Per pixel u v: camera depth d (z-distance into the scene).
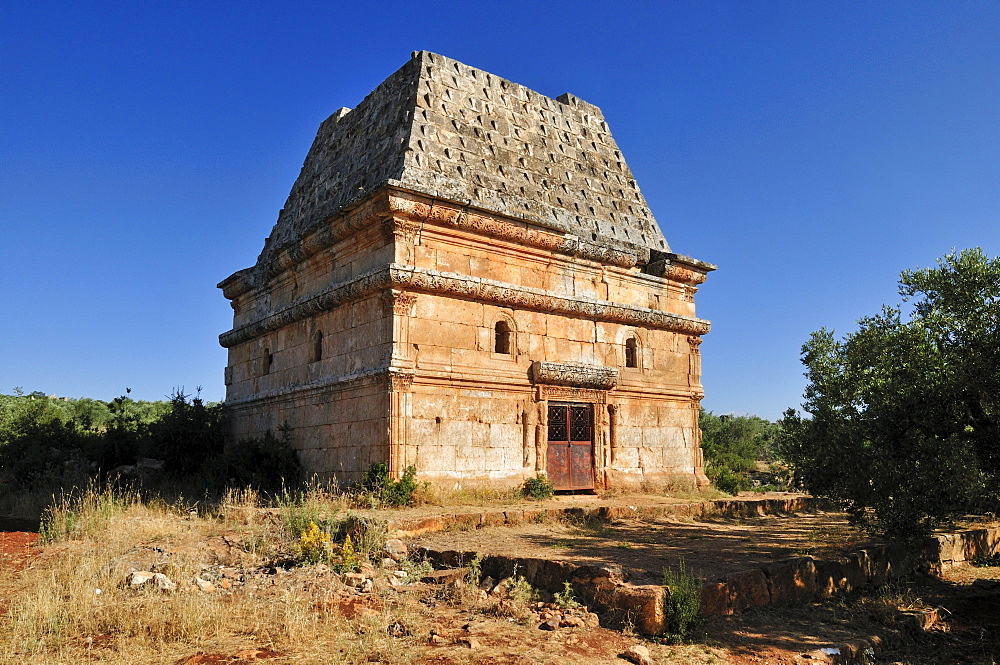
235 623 8.66
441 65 20.39
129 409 42.91
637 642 8.41
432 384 17.02
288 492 18.19
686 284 23.89
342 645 7.95
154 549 12.15
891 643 9.50
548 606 9.45
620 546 12.39
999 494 11.62
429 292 17.16
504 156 20.52
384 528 12.57
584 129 24.28
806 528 16.33
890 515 11.52
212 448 24.28
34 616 8.45
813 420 13.05
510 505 16.28
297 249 20.45
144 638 8.11
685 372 23.52
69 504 16.55
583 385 19.98
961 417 11.34
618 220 23.05
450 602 9.84
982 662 9.04
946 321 11.73
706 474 24.20
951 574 14.09
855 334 13.44
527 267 19.56
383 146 19.48
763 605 10.10
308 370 20.09
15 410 30.67
